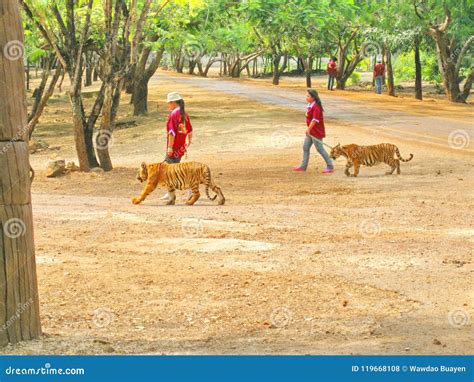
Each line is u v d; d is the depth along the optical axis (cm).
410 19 4725
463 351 727
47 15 2238
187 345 751
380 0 4788
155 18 2833
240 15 4444
